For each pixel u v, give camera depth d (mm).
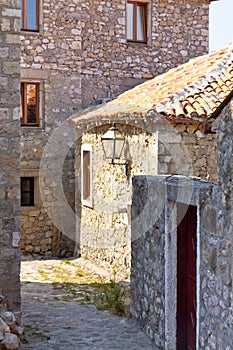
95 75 13922
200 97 9625
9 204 7234
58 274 11398
